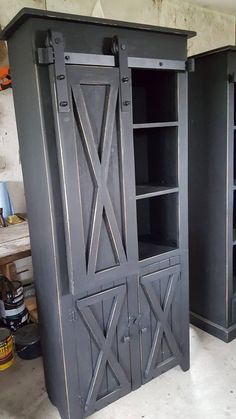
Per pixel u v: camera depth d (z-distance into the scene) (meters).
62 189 1.34
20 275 2.54
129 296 1.64
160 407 1.74
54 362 1.64
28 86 1.31
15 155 2.39
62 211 1.37
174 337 1.88
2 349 2.06
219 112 1.97
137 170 1.97
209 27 3.11
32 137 1.38
